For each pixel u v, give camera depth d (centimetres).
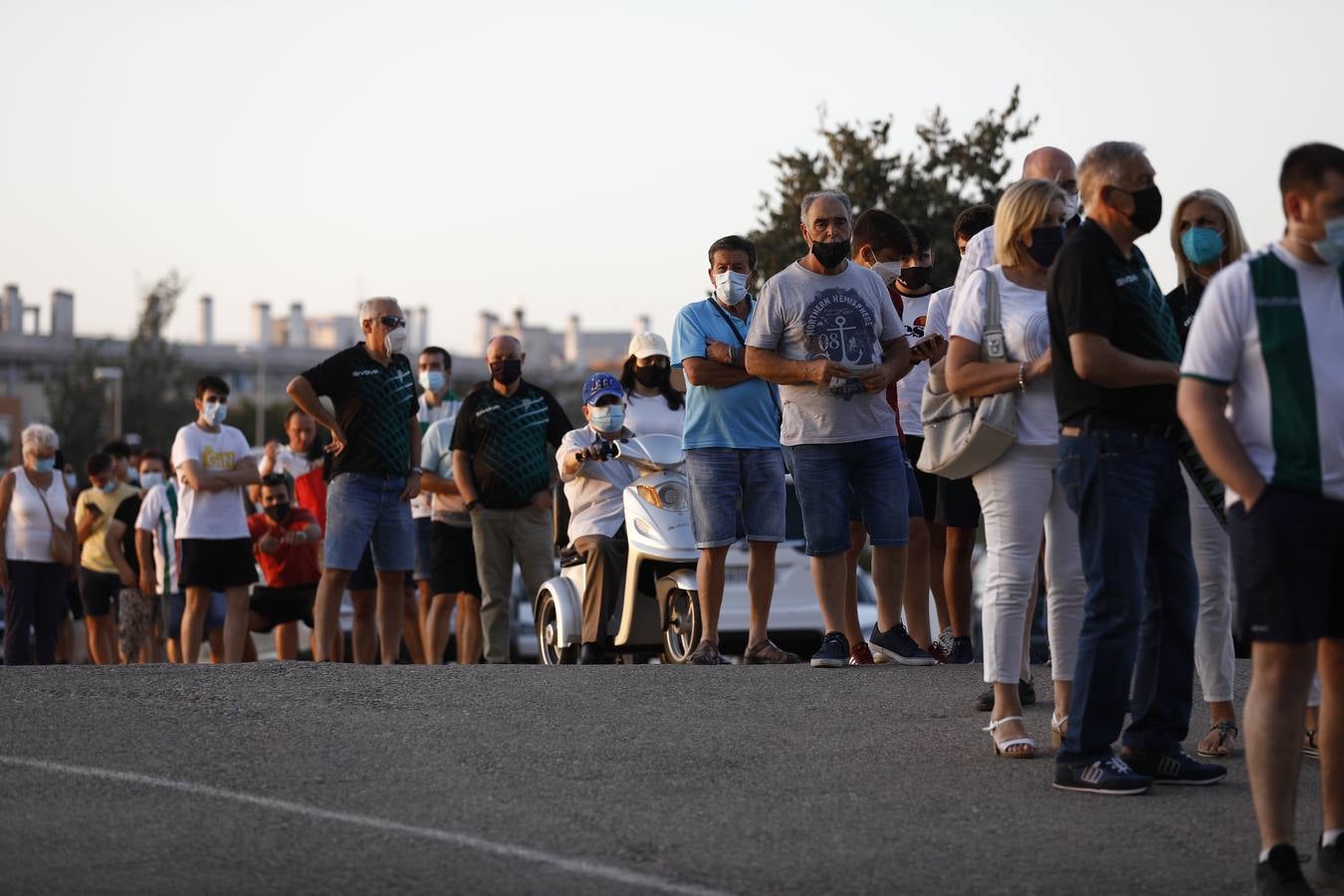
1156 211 1343
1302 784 1401
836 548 1989
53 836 1203
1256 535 1068
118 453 3506
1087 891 1084
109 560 3350
